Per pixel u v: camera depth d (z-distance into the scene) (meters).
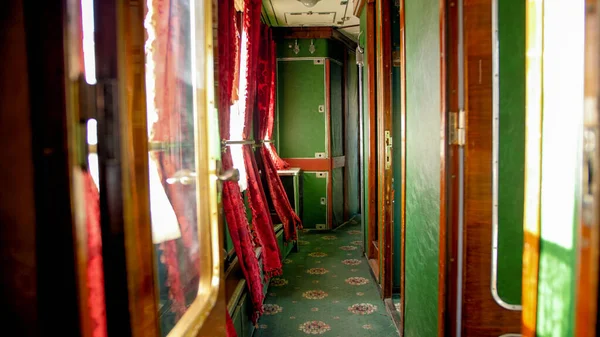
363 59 4.33
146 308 0.80
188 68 1.35
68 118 0.60
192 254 1.30
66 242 0.60
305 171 5.67
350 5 4.60
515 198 1.42
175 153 1.33
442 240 1.50
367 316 2.98
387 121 3.18
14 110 0.58
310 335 2.70
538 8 0.85
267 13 4.85
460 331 1.49
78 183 0.62
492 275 1.43
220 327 1.34
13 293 0.60
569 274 0.75
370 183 4.05
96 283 0.83
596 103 0.52
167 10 1.34
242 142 2.79
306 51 5.55
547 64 0.84
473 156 1.41
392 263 3.24
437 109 1.60
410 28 2.10
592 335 0.53
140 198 0.78
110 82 0.72
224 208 2.45
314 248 4.82
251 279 2.54
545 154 0.84
